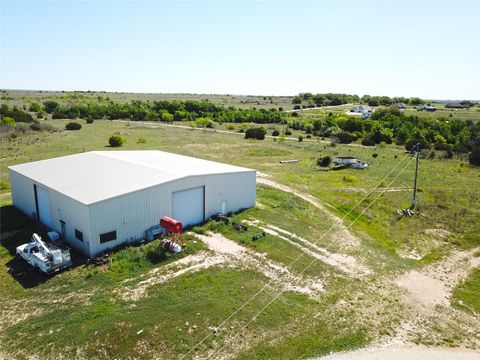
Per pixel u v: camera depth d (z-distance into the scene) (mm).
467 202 40531
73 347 16547
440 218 35500
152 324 18062
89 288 20875
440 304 21938
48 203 28266
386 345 18047
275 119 118250
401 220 35062
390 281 24078
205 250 26062
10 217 31438
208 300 20141
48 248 23734
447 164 60531
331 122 101688
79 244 24969
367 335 18656
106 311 18859
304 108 170000
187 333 17656
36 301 19703
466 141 76188
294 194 41719
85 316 18469
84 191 25797
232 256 25422
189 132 89625
